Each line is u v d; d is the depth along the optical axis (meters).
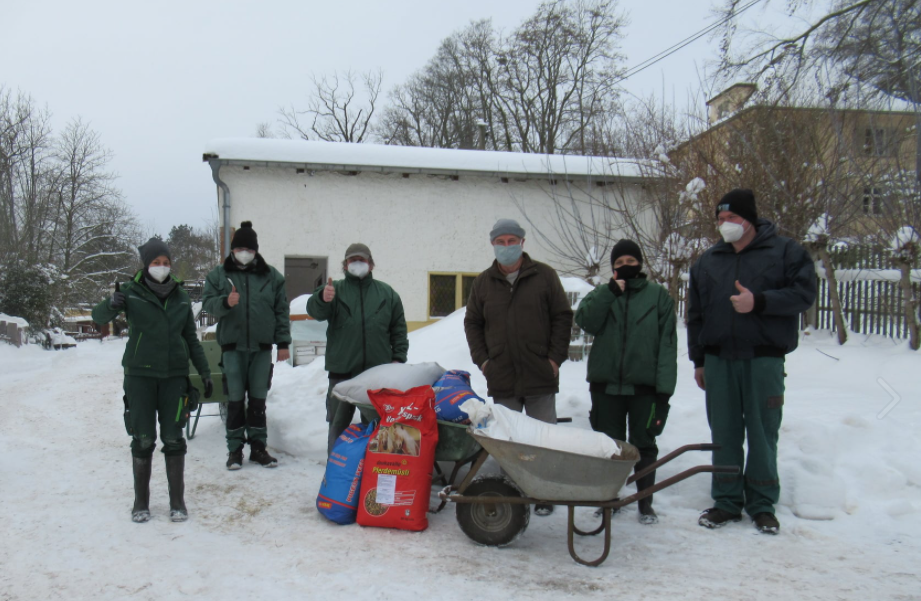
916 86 9.36
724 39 11.34
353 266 4.99
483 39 30.80
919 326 8.01
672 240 10.26
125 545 3.61
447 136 32.72
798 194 9.62
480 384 6.77
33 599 2.93
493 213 12.98
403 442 3.96
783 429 4.79
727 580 3.18
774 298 3.71
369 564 3.39
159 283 4.04
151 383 4.02
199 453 5.78
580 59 27.27
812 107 10.22
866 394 6.28
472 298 4.48
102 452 5.83
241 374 5.33
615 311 4.13
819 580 3.15
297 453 5.68
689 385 7.04
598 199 12.96
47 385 10.72
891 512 3.89
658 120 12.03
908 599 2.94
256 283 5.41
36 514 4.11
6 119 29.66
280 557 3.48
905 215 8.62
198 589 3.06
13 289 24.44
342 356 4.95
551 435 3.45
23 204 30.30
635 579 3.21
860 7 10.43
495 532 3.63
